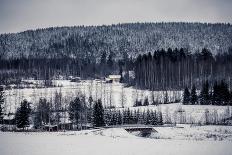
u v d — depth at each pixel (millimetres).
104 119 186875
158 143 113000
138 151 98000
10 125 189750
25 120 173875
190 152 96438
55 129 175000
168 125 165750
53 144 111562
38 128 179500
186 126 161000
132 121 185500
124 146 107125
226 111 198500
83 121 198750
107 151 98250
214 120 184375
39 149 101312
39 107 199500
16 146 107312
